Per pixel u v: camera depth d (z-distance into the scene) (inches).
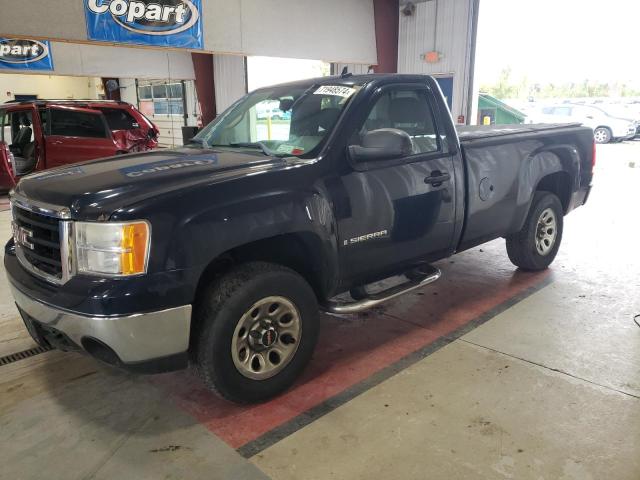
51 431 99.7
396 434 96.4
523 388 110.8
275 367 107.3
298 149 116.3
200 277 98.4
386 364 123.0
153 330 88.7
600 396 107.2
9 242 118.8
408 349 130.4
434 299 163.3
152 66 555.2
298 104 126.7
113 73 522.3
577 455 89.6
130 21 306.3
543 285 172.6
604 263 194.4
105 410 106.5
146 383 117.0
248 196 97.5
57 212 90.9
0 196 359.6
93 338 88.0
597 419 99.6
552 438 94.2
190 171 101.3
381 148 109.2
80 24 287.0
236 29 361.1
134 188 92.6
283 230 101.3
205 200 92.7
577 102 783.1
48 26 276.7
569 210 190.7
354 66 496.4
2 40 455.8
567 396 107.4
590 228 245.8
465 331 139.8
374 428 98.4
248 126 135.5
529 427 97.5
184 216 89.9
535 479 84.0
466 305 157.9
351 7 432.5
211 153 120.1
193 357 99.9
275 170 103.9
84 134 355.9
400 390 111.4
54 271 95.9
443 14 434.6
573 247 215.9
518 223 165.5
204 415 104.2
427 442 93.9
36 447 94.8
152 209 87.7
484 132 160.1
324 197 108.3
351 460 89.7
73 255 89.7
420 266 140.2
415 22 453.7
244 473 87.1
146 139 382.0
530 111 761.0
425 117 134.3
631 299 159.2
